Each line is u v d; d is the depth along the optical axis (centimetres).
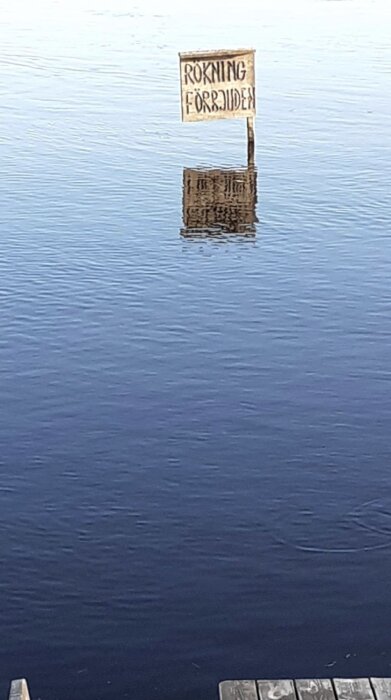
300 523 1211
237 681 842
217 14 5853
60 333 1756
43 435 1418
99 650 1004
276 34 5131
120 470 1329
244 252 2153
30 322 1802
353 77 4109
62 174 2795
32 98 3819
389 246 2186
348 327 1772
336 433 1413
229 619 1047
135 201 2536
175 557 1151
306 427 1430
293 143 3125
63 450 1379
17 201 2536
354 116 3462
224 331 1756
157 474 1320
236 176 2766
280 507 1243
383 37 5056
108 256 2134
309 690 829
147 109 3631
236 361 1639
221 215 2414
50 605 1071
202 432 1420
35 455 1366
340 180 2702
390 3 6325
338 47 4778
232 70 2923
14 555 1155
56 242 2223
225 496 1269
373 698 820
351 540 1177
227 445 1386
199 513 1235
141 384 1564
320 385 1555
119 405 1499
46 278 2009
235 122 3425
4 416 1470
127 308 1859
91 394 1534
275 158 2952
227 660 988
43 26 5516
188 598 1080
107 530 1203
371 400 1508
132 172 2816
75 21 5672
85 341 1722
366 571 1123
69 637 1022
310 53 4628
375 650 1002
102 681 962
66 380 1580
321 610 1060
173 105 3694
